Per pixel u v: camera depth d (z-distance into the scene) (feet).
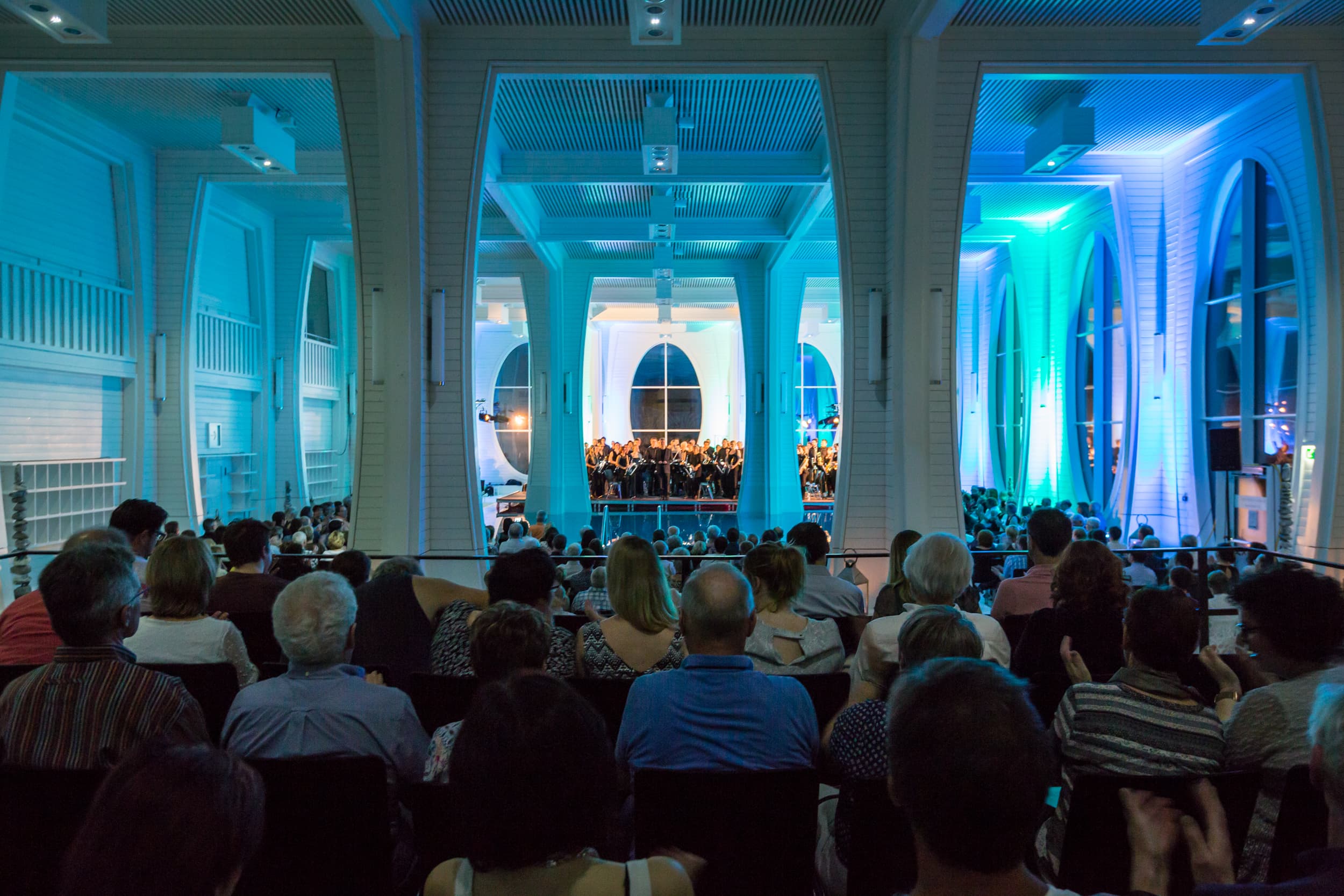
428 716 9.51
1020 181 42.80
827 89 28.84
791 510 62.08
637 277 64.49
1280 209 36.65
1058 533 13.88
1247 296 38.14
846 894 7.06
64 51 27.94
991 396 65.98
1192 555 21.33
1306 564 29.25
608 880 4.06
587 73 28.60
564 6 27.09
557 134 37.65
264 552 14.33
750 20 28.22
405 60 26.99
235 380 50.98
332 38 27.99
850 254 29.25
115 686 7.00
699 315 85.51
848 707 7.27
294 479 54.95
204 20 27.43
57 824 6.31
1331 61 28.27
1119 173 43.88
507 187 42.34
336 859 6.61
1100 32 28.12
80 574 7.11
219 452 50.16
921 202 27.81
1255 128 36.73
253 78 32.32
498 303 76.23
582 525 62.64
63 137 35.94
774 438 62.23
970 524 47.93
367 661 11.46
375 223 28.50
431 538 29.09
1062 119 32.42
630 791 7.98
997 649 10.62
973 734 3.39
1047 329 55.77
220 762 3.19
